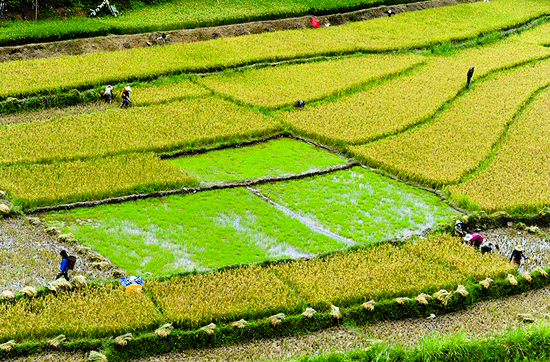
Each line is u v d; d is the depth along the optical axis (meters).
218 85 41.31
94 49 44.84
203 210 26.11
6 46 41.91
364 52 51.22
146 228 24.00
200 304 18.80
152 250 22.47
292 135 35.25
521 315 20.27
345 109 39.03
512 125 39.09
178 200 26.75
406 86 44.28
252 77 43.53
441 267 22.55
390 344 18.06
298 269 21.66
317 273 21.47
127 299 18.77
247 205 26.88
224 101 38.59
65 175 27.09
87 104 37.00
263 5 58.16
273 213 26.36
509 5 74.00
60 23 46.47
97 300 18.52
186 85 40.84
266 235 24.50
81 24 46.38
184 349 17.31
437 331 19.23
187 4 57.09
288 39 51.75
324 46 50.66
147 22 49.50
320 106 39.22
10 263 20.31
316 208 27.19
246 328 18.09
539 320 19.92
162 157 30.88
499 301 21.38
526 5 74.81
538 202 28.41
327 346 17.97
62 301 18.39
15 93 35.06
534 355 17.97
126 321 17.64
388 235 25.34
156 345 17.11
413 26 60.09
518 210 27.98
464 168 31.45
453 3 72.81
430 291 20.98
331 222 26.06
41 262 20.58
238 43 49.31
